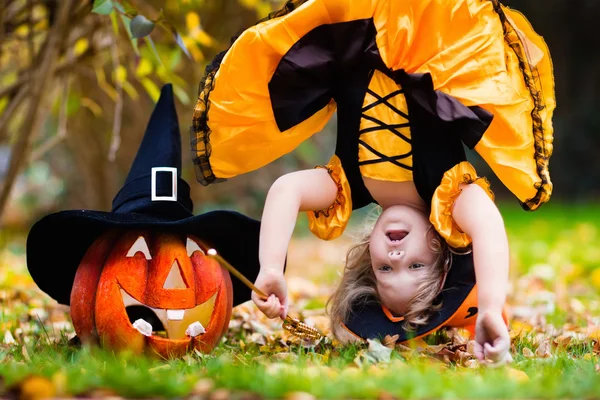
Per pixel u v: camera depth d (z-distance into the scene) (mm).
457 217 4160
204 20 9023
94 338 4328
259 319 6020
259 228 4590
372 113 4297
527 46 4426
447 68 4141
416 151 4250
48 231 4488
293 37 4266
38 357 4000
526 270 9398
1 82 8297
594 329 5391
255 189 15383
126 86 7027
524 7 22516
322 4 4230
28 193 16344
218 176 4512
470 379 3240
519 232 14930
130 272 4289
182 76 9320
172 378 3244
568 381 3312
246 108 4332
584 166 23234
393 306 4410
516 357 4211
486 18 4238
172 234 4465
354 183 4434
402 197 4387
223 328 4543
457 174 4211
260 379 3135
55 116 10719
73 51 7250
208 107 4391
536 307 6824
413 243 4320
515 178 4125
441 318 4273
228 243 4789
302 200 4332
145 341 4250
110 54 7914
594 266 9414
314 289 7883
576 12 22672
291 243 14430
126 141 11781
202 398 2998
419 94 4094
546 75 4500
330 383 3076
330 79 4367
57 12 6258
